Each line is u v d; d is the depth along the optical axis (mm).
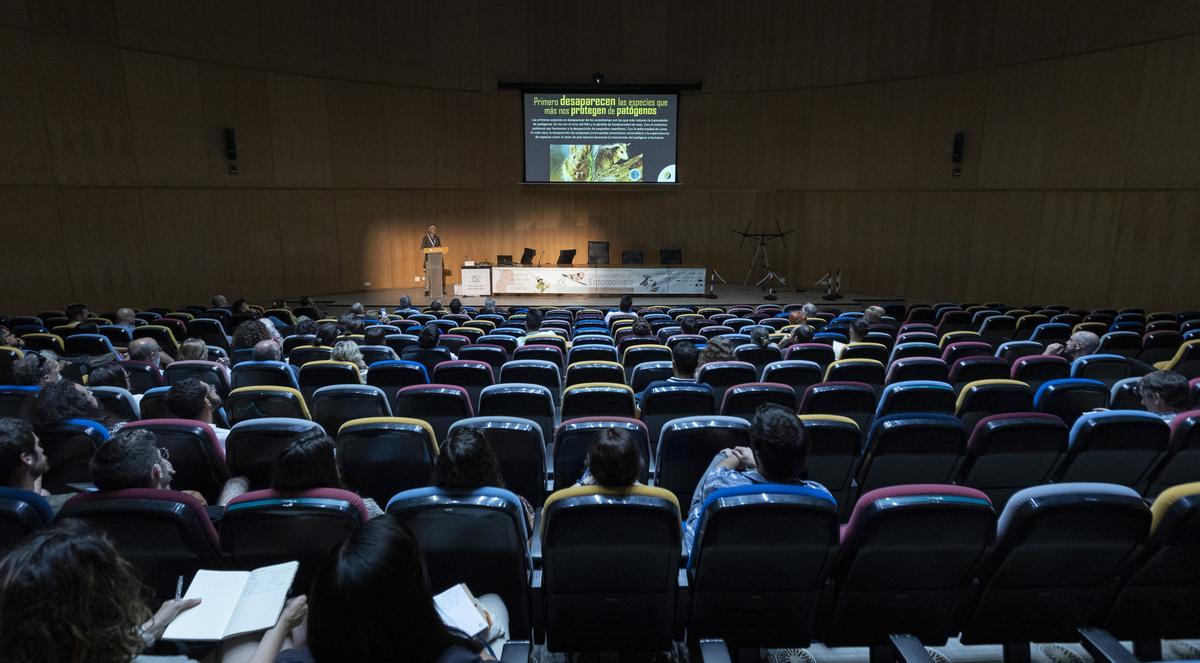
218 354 7020
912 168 16344
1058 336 8414
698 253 18859
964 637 2760
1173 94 12445
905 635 2420
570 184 18344
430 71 17312
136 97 13391
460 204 18203
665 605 2615
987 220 15375
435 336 6910
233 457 3611
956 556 2469
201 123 14383
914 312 11375
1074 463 3650
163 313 11242
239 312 10258
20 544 1365
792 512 2340
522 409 4684
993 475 3750
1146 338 7566
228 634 1965
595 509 2330
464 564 2553
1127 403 4699
